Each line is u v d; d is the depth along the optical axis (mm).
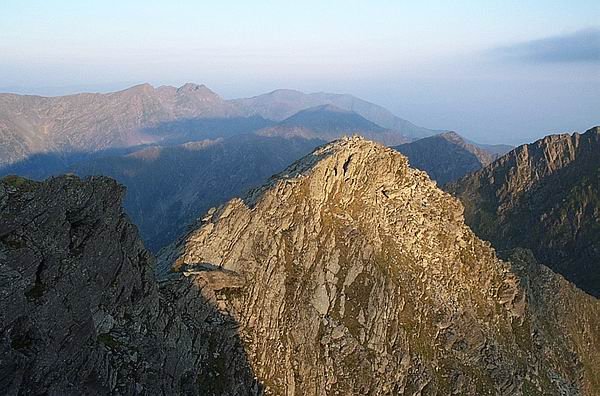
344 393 77688
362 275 88250
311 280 83938
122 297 54406
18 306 40750
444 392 86812
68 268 46406
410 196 109750
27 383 39750
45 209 47438
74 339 44531
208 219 90125
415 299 92938
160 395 53031
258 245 83938
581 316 140125
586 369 124875
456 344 94312
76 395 43000
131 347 52125
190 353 63625
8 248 43031
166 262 82500
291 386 74938
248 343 74312
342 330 82125
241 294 78562
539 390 104250
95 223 52094
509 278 119875
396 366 83938
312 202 91188
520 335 113250
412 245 101375
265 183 96188
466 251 114000
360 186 100938
